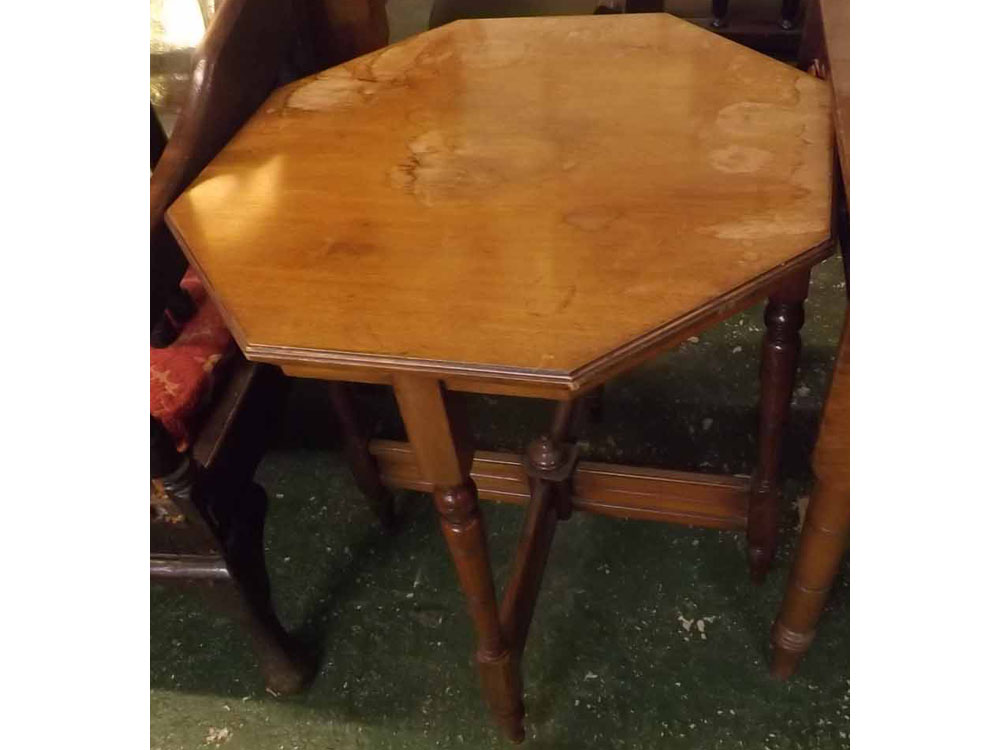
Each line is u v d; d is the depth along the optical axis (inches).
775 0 100.1
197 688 50.1
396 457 52.0
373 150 36.2
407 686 48.8
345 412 49.6
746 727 45.2
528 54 42.4
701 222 29.4
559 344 25.1
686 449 60.4
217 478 38.9
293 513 59.4
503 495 52.1
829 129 33.6
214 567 39.7
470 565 34.1
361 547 56.7
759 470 45.1
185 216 32.9
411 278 28.5
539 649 49.7
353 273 29.0
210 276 29.6
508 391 26.6
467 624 51.6
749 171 31.8
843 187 33.3
